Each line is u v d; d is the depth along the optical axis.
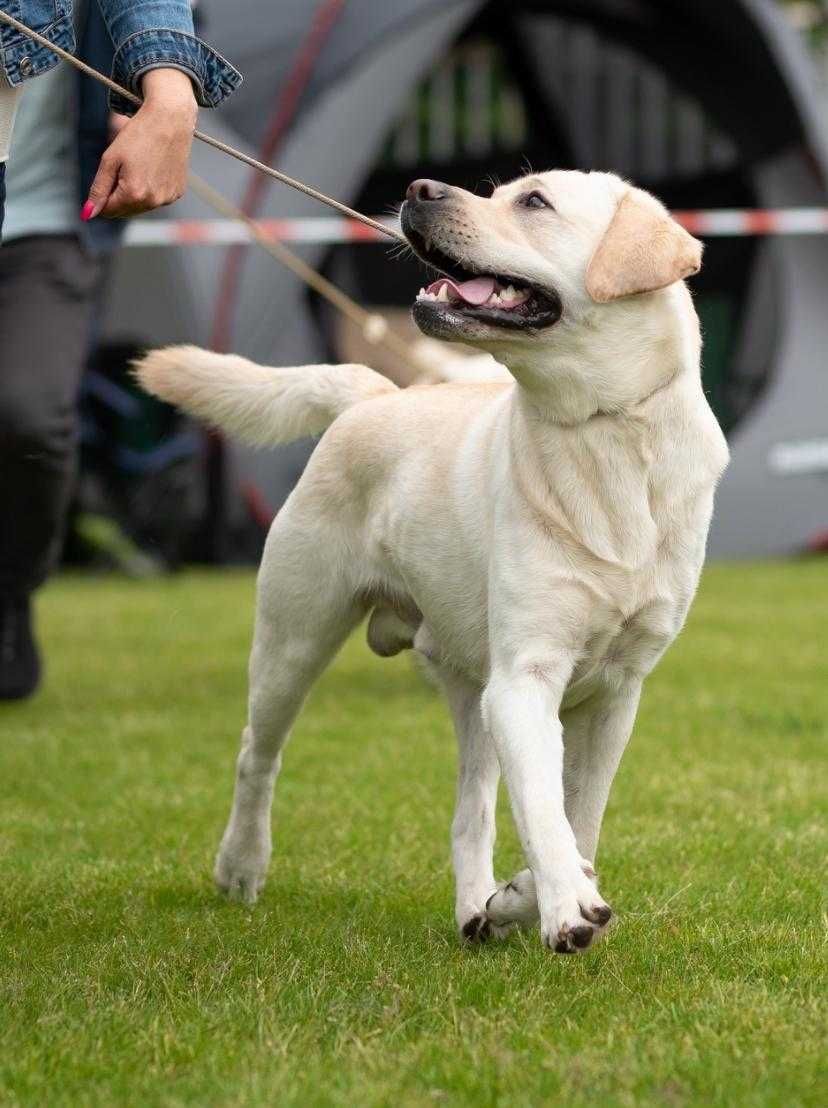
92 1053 5.45
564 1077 5.15
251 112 23.47
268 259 23.22
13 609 12.83
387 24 23.78
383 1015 5.80
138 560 24.11
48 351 11.11
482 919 6.94
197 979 6.28
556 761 6.37
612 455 6.55
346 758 11.27
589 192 6.71
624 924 7.08
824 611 18.56
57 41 6.64
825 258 26.09
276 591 7.79
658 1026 5.68
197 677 14.87
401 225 6.77
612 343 6.54
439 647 7.42
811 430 25.52
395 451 7.50
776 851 8.52
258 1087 5.07
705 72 27.19
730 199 29.84
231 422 8.35
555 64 30.23
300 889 8.03
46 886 7.94
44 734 12.14
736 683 13.99
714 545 25.31
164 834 9.23
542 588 6.54
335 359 26.66
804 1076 5.15
